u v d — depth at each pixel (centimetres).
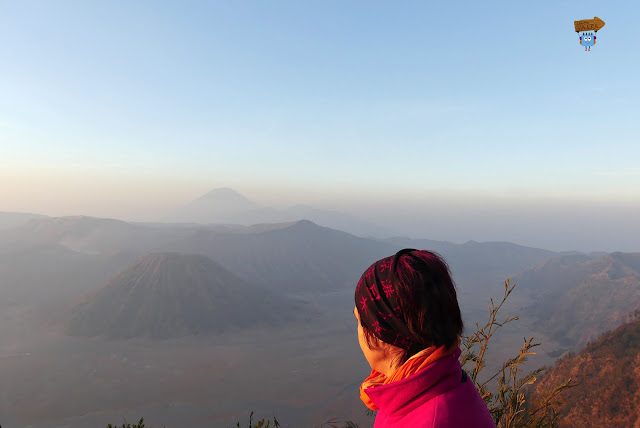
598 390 6222
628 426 5266
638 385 5838
